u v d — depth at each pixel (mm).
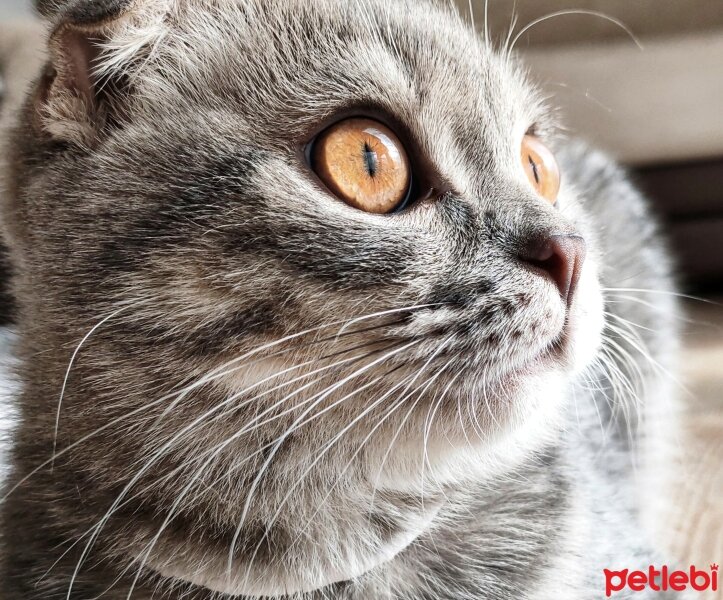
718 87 939
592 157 639
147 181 393
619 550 465
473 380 394
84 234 395
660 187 987
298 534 403
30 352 415
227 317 387
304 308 385
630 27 947
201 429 394
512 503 433
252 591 404
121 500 402
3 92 490
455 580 421
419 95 402
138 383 395
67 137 403
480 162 409
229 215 387
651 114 951
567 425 453
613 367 448
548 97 509
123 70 402
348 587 412
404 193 397
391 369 389
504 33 472
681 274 969
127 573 407
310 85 397
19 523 418
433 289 391
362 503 406
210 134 393
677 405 600
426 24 420
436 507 416
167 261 388
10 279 428
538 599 424
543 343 400
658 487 542
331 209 389
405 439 397
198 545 402
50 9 412
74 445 404
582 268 412
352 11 410
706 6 941
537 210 404
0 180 421
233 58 402
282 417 392
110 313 393
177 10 408
